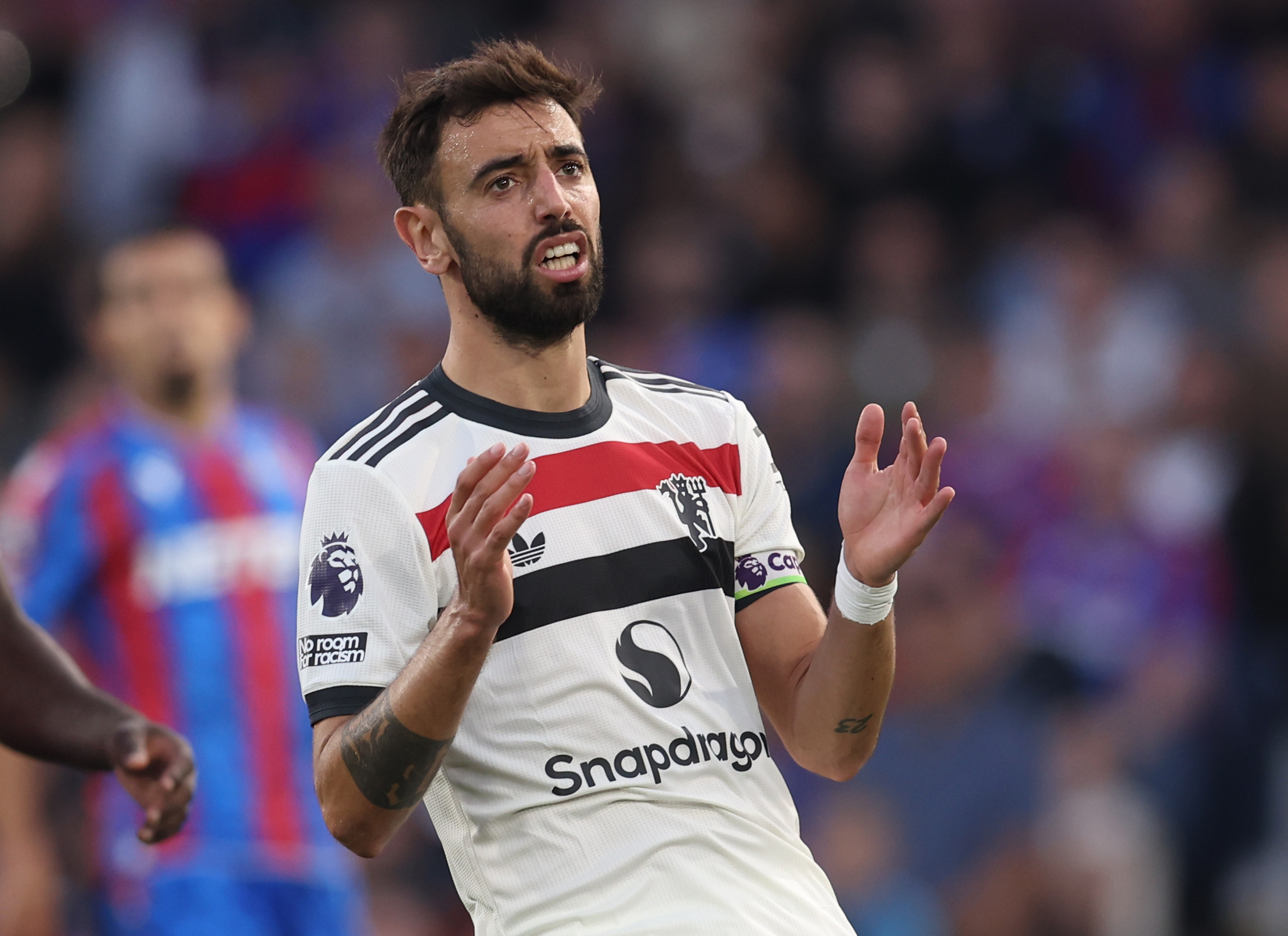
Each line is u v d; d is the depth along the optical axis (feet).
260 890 58.44
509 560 31.76
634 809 32.78
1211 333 105.91
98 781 58.65
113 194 122.52
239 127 120.98
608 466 34.58
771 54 122.01
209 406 62.18
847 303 110.63
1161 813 85.40
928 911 75.56
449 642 30.83
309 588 33.60
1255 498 95.14
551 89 34.45
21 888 59.41
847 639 34.27
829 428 100.22
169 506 60.08
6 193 118.52
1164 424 99.25
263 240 116.57
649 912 32.30
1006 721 78.79
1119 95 117.60
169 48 125.80
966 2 119.55
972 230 113.09
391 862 80.33
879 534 33.58
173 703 59.11
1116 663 89.45
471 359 34.83
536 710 32.91
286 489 62.39
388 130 35.63
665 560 34.30
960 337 106.32
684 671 33.94
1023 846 76.38
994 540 94.32
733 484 35.99
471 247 33.99
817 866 34.73
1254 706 88.99
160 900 57.36
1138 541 93.15
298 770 60.08
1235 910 84.64
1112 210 113.70
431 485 33.78
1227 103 117.80
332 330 108.06
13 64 126.21
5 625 39.04
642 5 127.24
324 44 124.88
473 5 128.06
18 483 61.11
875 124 115.75
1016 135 114.62
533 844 32.78
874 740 35.55
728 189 115.65
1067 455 96.43
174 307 60.95
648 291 111.34
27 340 114.42
